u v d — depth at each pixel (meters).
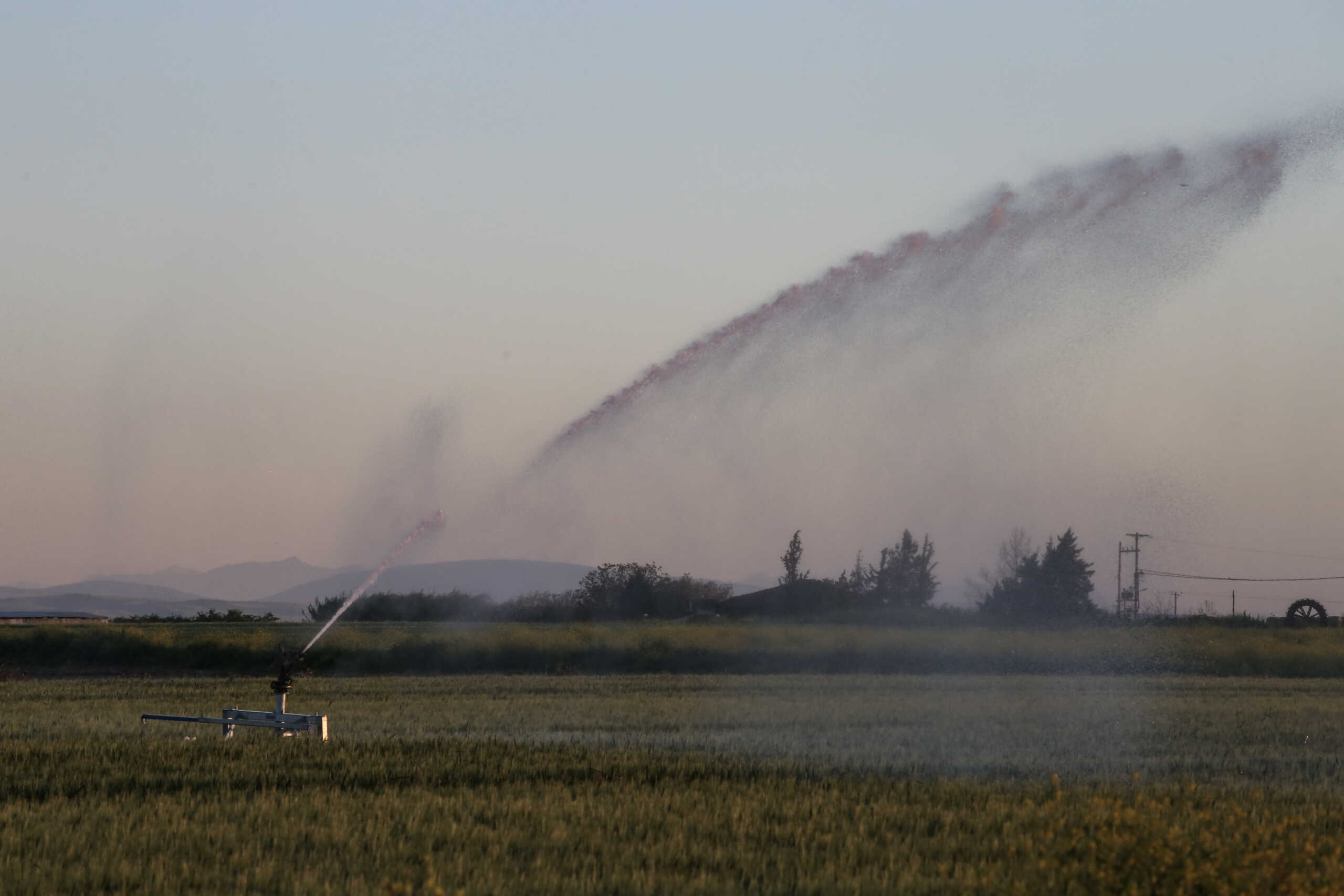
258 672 196.00
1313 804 74.44
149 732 102.56
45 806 67.81
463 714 124.06
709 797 73.06
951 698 148.25
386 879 51.59
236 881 53.31
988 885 53.28
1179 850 51.06
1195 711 134.50
